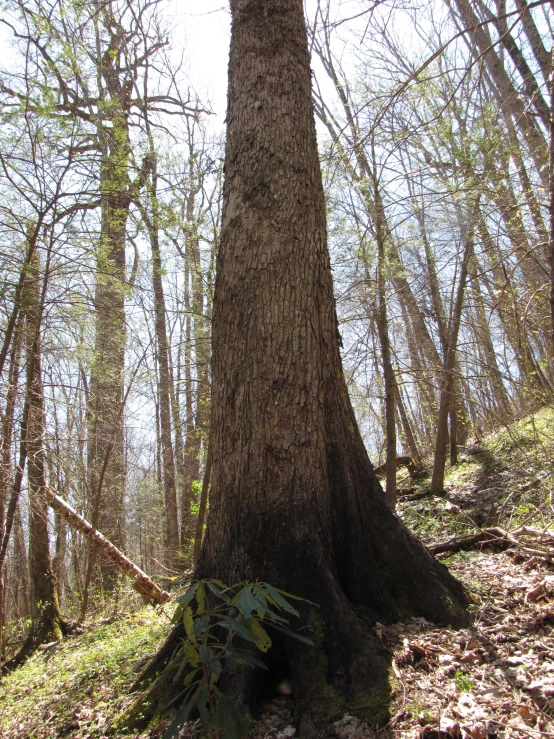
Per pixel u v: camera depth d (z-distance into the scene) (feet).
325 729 7.86
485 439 37.78
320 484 10.74
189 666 9.68
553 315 12.28
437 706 7.77
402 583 10.88
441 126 23.43
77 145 21.62
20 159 19.53
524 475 25.03
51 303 20.84
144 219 25.55
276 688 9.21
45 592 27.73
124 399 30.81
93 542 25.29
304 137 12.30
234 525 10.57
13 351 19.98
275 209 11.60
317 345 11.30
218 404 11.37
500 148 20.35
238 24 13.23
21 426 19.85
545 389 21.95
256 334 11.05
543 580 11.70
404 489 33.30
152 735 8.95
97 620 28.58
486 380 32.58
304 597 9.75
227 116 13.03
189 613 6.71
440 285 33.09
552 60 12.71
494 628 9.96
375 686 8.35
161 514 44.47
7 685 18.51
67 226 21.38
